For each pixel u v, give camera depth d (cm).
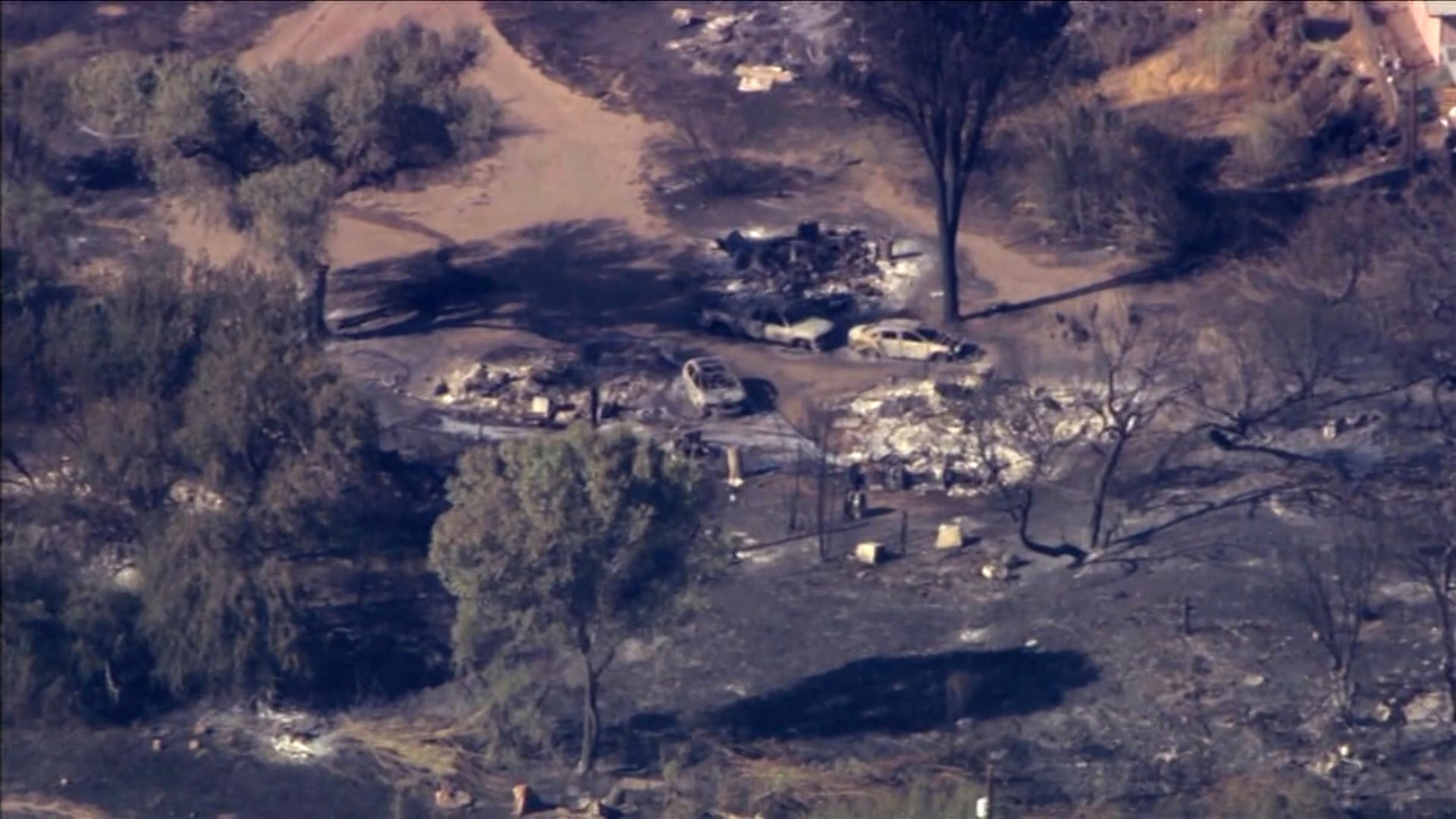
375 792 18188
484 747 18638
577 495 17812
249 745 18975
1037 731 18525
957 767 17812
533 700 18900
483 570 17812
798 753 18288
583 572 17850
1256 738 18200
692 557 18375
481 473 18188
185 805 18088
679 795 17638
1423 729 18200
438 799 17912
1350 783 17512
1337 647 18725
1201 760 17875
